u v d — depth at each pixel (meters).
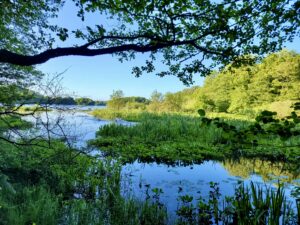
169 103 36.56
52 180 5.16
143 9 2.29
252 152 9.52
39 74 5.66
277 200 3.45
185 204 4.71
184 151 9.49
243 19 2.39
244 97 32.47
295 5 2.27
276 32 2.58
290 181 6.25
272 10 2.33
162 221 4.01
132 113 25.52
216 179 6.44
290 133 1.89
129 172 6.88
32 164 4.95
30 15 3.61
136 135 12.60
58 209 4.03
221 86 39.09
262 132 1.95
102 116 26.61
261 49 2.71
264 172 7.27
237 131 2.00
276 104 21.73
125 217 3.98
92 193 5.00
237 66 2.86
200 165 8.09
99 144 10.44
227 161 8.73
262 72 32.88
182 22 2.46
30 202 3.71
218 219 4.02
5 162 4.47
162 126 13.23
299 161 4.57
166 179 6.36
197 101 37.81
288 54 32.84
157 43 2.16
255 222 3.27
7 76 4.33
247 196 3.84
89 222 3.73
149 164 8.00
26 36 4.95
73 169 5.37
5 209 3.42
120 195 4.73
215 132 12.22
